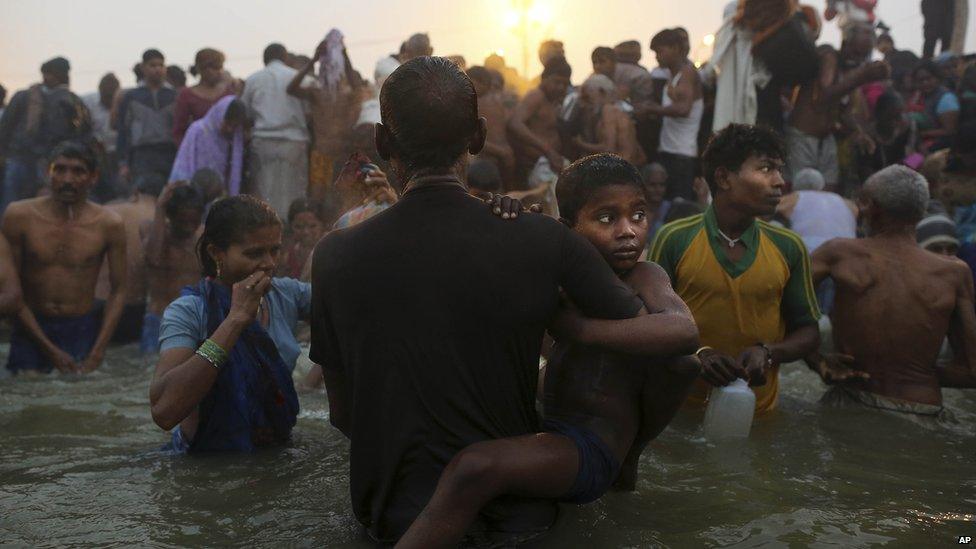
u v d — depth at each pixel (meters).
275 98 8.04
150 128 9.50
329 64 7.87
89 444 3.32
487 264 2.13
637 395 2.47
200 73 8.85
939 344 4.03
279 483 2.75
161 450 3.17
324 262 2.23
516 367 2.20
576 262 2.19
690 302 3.91
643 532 2.31
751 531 2.33
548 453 2.14
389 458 2.16
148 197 7.19
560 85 7.76
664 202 7.78
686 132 7.88
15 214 5.49
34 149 9.52
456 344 2.13
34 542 2.25
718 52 7.68
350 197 4.06
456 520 2.01
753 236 3.86
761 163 3.71
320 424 3.57
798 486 2.78
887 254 4.09
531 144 7.58
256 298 3.03
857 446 3.37
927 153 8.75
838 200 7.05
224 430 3.12
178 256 6.25
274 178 8.08
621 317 2.21
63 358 5.38
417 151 2.19
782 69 7.48
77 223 5.60
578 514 2.41
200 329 3.11
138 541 2.26
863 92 8.87
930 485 2.83
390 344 2.14
